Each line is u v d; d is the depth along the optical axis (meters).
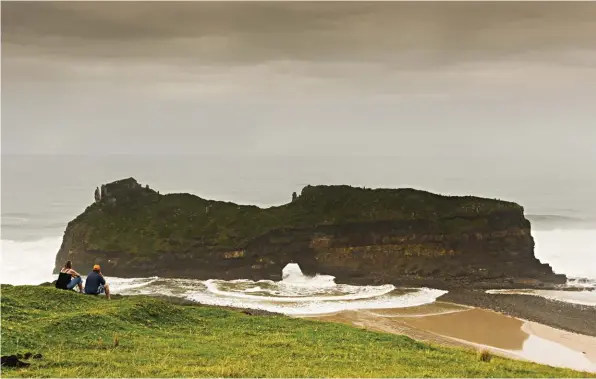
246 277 91.69
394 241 94.19
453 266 91.81
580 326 64.12
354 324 63.69
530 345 56.53
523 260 94.00
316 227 95.12
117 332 29.12
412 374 24.28
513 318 67.38
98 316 30.39
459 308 72.12
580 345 56.81
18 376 20.83
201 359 25.41
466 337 58.97
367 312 69.94
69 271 37.62
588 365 49.97
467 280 88.12
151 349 26.48
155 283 86.69
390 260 93.50
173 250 93.44
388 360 27.88
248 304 73.00
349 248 94.19
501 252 93.88
